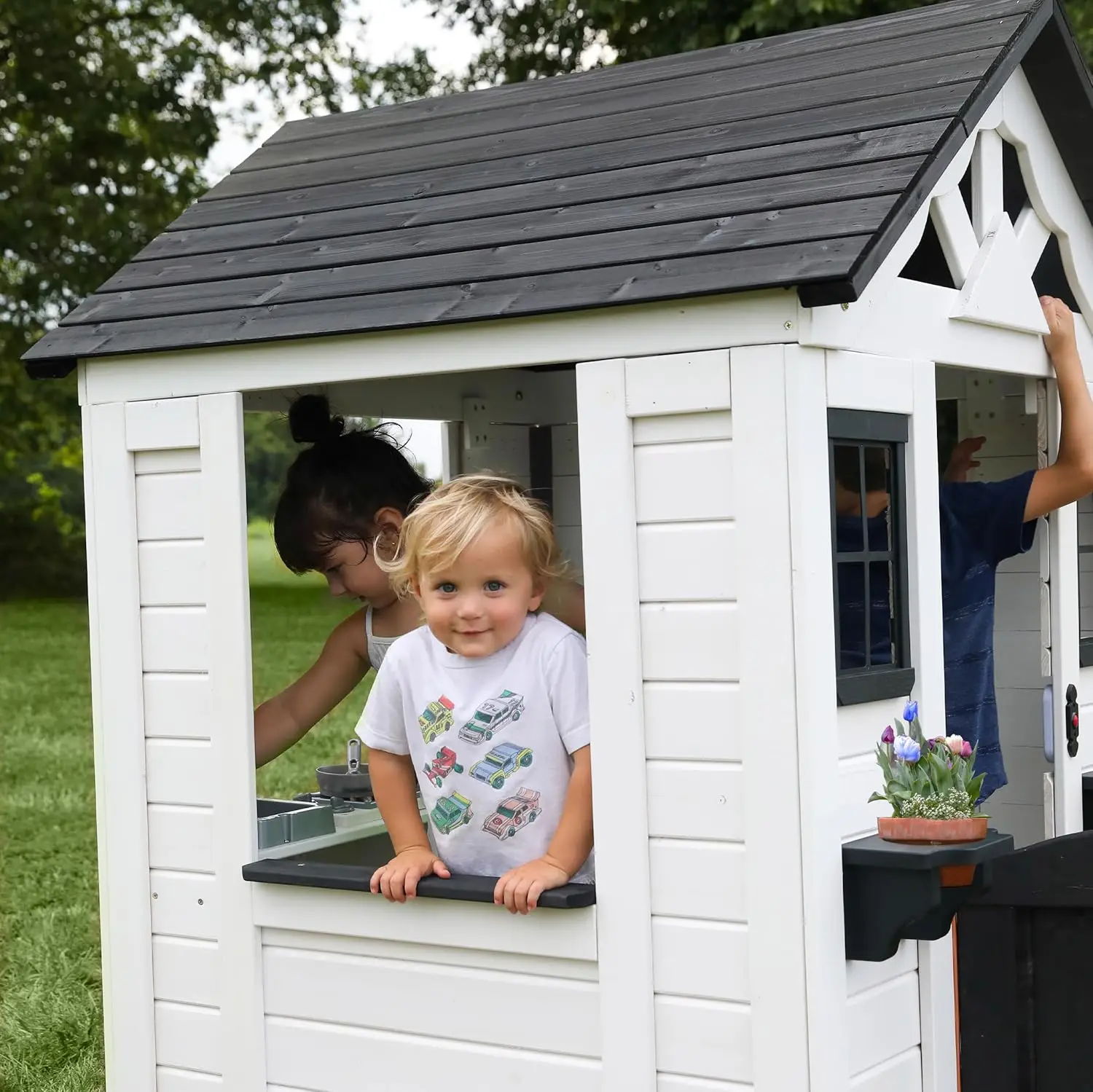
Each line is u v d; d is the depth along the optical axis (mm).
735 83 3098
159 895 3105
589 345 2531
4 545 21281
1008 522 3279
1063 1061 2775
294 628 12719
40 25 16703
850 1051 2463
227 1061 3014
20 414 17656
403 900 2701
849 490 2611
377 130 3633
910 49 2920
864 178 2471
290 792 7496
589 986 2586
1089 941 2760
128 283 3262
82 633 16000
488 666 2723
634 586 2502
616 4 12312
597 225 2697
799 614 2338
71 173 17109
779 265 2324
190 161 18031
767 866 2375
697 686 2451
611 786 2525
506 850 2717
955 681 3320
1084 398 3195
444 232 2926
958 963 2830
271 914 2943
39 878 6449
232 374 2947
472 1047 2725
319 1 17406
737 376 2385
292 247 3139
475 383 4059
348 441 3375
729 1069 2434
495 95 3594
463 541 2639
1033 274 3520
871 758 2543
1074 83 3047
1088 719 3650
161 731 3094
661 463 2480
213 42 17906
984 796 3332
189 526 3039
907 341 2637
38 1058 4340
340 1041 2883
